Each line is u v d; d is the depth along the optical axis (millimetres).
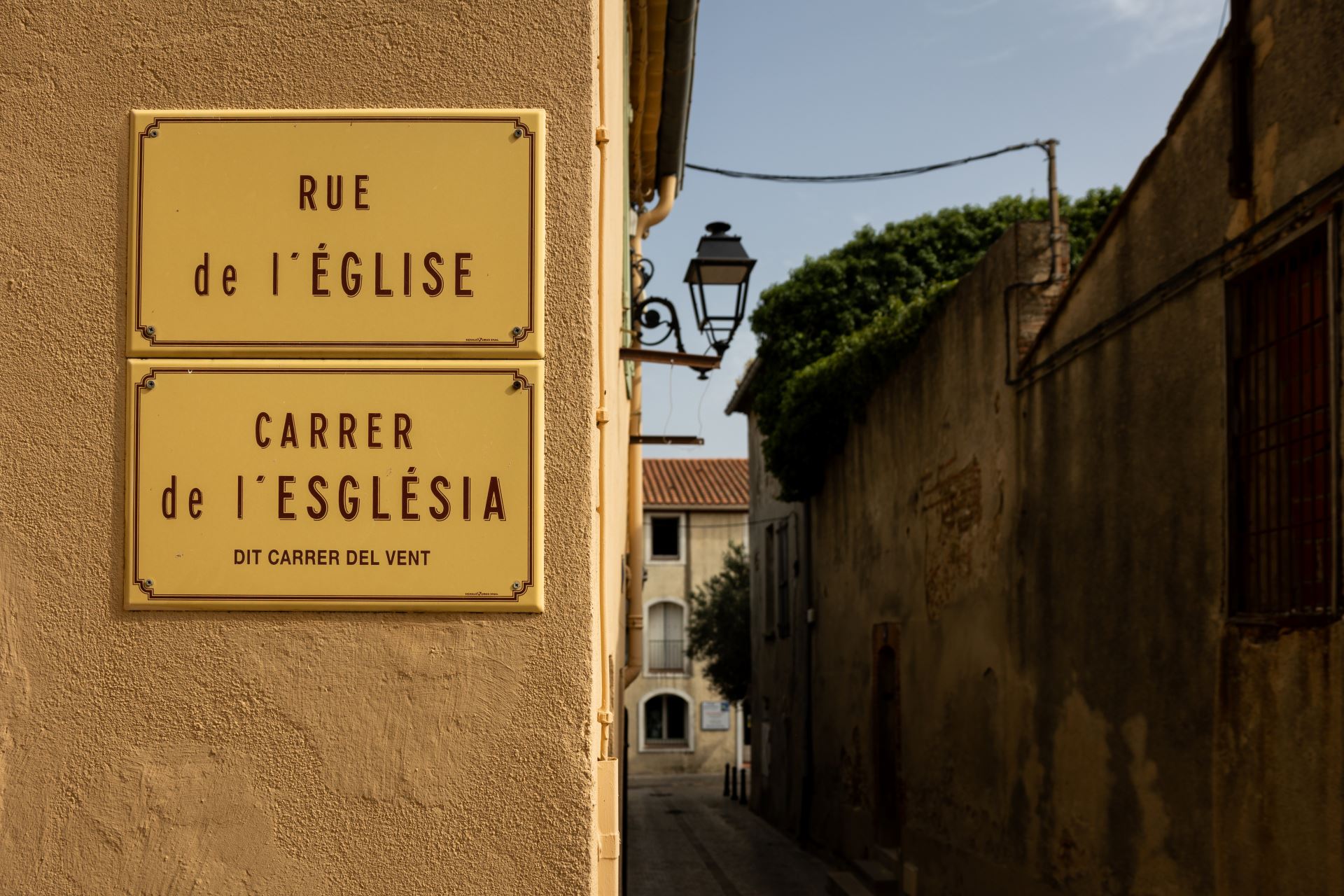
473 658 2398
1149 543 6523
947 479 10406
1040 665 8133
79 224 2484
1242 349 5699
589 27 2518
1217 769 5715
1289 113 5234
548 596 2412
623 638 8758
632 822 22359
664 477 38562
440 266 2469
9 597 2418
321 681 2398
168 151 2486
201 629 2412
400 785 2371
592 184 2490
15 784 2385
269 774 2379
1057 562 7852
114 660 2408
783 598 20172
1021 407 8555
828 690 15867
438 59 2508
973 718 9602
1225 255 5738
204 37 2516
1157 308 6469
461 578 2410
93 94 2506
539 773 2371
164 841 2367
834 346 15797
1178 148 6254
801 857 16266
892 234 16500
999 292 9000
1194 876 5926
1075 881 7457
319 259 2469
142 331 2455
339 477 2432
